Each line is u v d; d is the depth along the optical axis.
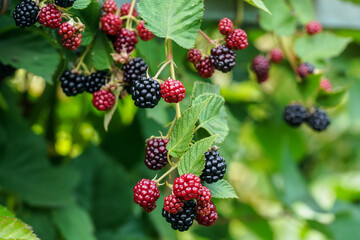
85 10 0.81
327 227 1.22
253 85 1.34
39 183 1.02
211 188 0.75
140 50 0.87
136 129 1.16
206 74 0.82
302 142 1.38
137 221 1.16
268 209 1.67
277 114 1.33
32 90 1.17
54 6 0.78
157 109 0.91
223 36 0.81
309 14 1.03
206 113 0.77
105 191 1.12
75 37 0.79
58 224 1.01
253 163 1.62
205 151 0.72
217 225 1.29
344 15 1.16
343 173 1.93
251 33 1.15
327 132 1.92
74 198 1.04
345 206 1.31
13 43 0.87
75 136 1.20
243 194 1.67
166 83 0.75
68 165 1.05
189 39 0.78
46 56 0.88
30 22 0.79
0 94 1.04
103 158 1.13
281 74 1.05
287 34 1.01
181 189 0.72
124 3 0.85
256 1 0.76
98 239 1.10
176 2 0.78
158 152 0.76
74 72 0.82
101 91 0.81
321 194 1.87
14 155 1.02
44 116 1.20
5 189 1.00
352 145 1.92
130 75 0.81
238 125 1.02
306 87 1.01
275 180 1.45
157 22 0.78
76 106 1.21
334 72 1.32
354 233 1.24
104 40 0.82
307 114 1.01
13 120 1.04
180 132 0.74
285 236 1.62
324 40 1.01
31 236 0.77
